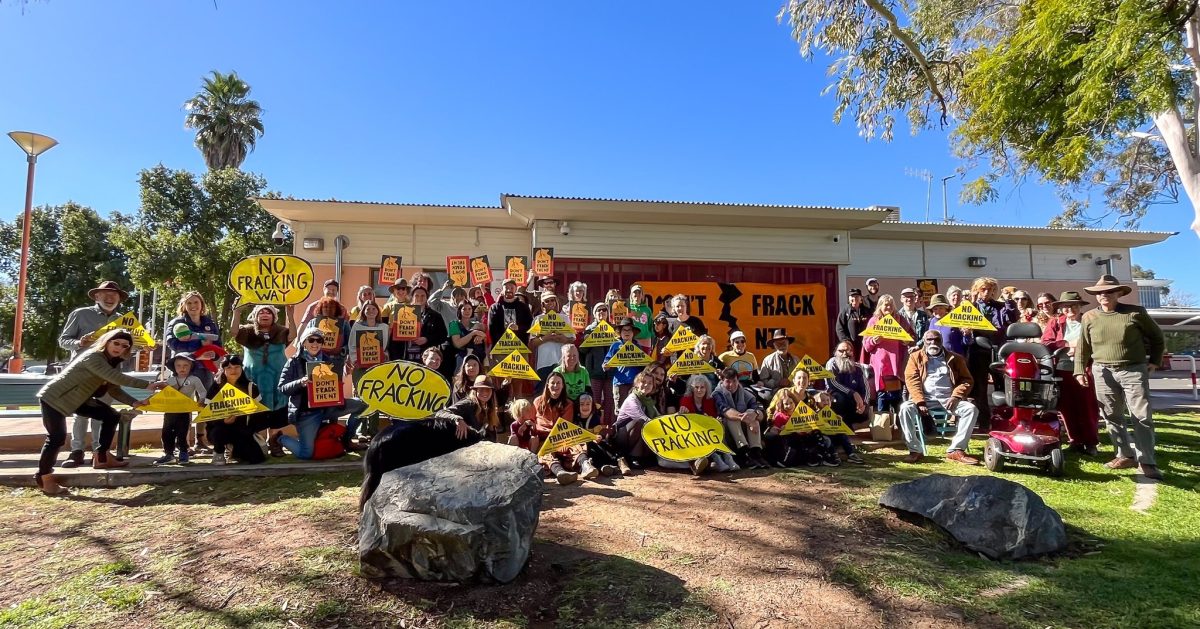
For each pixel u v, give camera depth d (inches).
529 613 121.8
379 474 151.4
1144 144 506.9
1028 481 221.0
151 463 231.0
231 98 1149.1
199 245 836.6
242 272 262.8
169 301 863.1
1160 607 121.5
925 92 466.0
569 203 423.2
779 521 176.6
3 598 127.0
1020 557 149.1
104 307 246.8
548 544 156.3
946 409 263.7
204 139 1117.1
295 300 266.8
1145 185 518.0
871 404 330.0
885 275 547.2
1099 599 125.9
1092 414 263.6
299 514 177.5
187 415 236.4
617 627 116.5
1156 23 233.6
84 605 123.2
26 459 239.3
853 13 440.8
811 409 247.8
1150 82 241.6
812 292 469.4
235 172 889.5
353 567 138.8
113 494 204.5
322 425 248.1
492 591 129.0
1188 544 157.5
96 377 205.6
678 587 132.7
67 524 173.6
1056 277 579.2
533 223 446.0
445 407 190.7
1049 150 315.6
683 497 200.2
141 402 213.9
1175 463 246.5
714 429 231.5
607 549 154.2
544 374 293.7
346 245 451.8
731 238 465.4
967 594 129.7
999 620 118.3
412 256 459.2
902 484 181.6
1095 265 588.7
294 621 116.3
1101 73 251.9
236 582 132.6
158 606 122.6
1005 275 568.7
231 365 233.3
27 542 159.5
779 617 120.3
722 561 147.2
